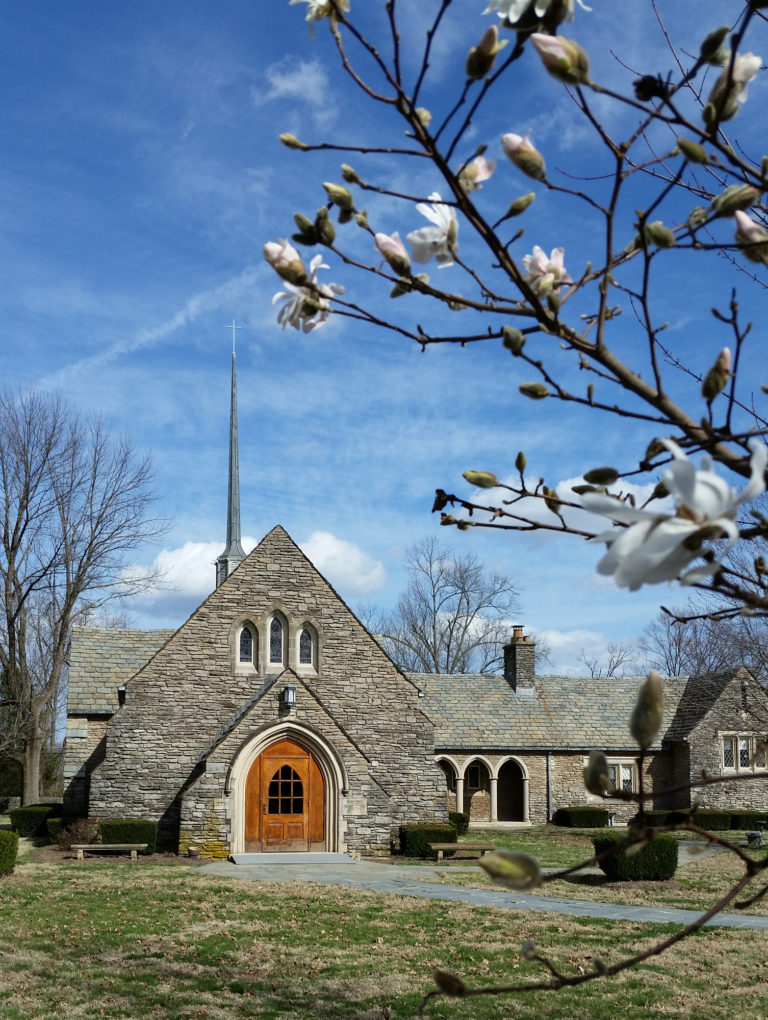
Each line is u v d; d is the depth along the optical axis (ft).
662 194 7.80
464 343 9.17
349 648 104.58
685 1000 41.91
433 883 74.43
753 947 52.11
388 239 8.39
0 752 132.26
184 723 99.14
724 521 5.10
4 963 46.50
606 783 6.79
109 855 90.17
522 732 135.95
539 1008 40.70
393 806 94.53
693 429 8.44
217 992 42.29
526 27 7.20
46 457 130.31
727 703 135.33
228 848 88.99
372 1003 41.04
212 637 101.55
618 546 5.28
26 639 134.72
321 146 8.13
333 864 86.22
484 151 8.04
